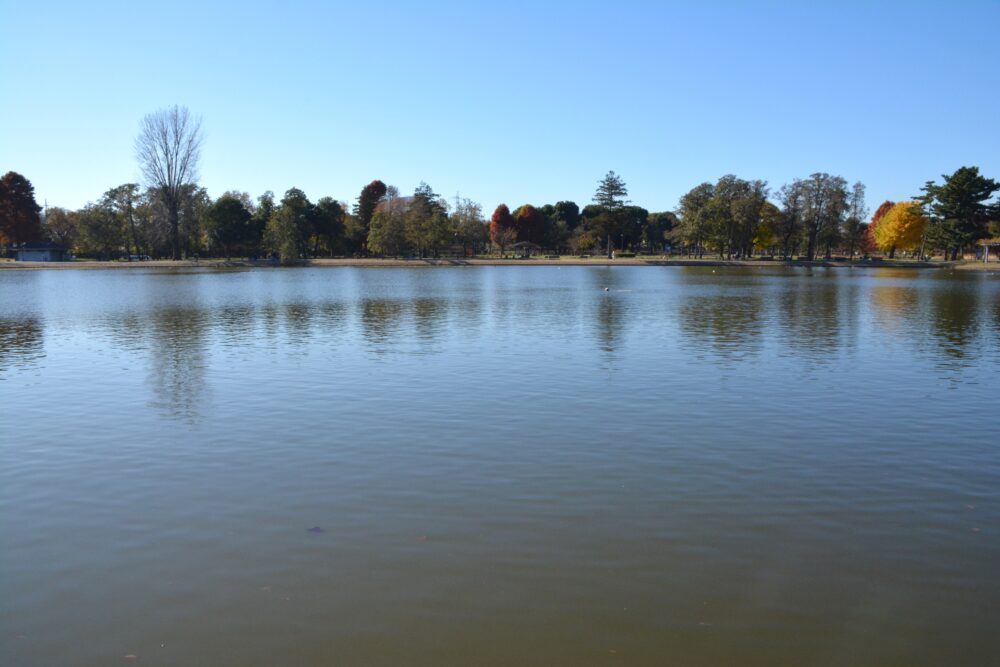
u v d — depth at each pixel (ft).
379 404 54.34
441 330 99.35
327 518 32.32
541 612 24.40
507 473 38.24
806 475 38.01
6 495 35.58
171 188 346.95
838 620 24.02
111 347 84.38
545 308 133.49
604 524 31.48
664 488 35.96
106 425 48.70
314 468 39.29
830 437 45.29
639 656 22.08
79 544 29.89
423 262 384.06
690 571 27.25
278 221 379.55
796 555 28.55
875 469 39.01
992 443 44.06
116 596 25.67
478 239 451.53
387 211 424.46
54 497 35.27
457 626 23.61
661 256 452.76
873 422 49.03
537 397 56.59
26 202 419.33
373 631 23.35
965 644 22.71
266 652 22.30
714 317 116.88
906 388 60.39
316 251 452.35
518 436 45.42
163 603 25.17
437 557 28.35
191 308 135.44
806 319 113.80
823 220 385.50
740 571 27.25
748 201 376.07
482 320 112.27
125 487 36.58
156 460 40.98
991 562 27.96
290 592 25.76
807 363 72.33
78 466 40.04
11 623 24.08
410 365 71.20
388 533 30.63
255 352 79.97
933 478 37.60
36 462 40.83
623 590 25.84
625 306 138.00
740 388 60.13
